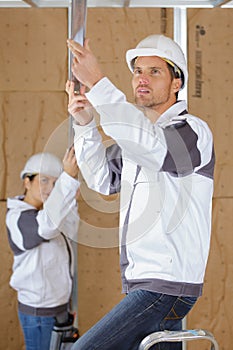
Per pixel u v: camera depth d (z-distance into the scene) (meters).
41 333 4.78
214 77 5.78
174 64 3.09
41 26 5.72
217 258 5.74
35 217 4.67
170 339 2.80
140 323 2.89
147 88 3.07
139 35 5.74
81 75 2.64
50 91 5.74
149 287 2.91
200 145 2.89
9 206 4.86
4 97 5.71
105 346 2.87
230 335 5.72
